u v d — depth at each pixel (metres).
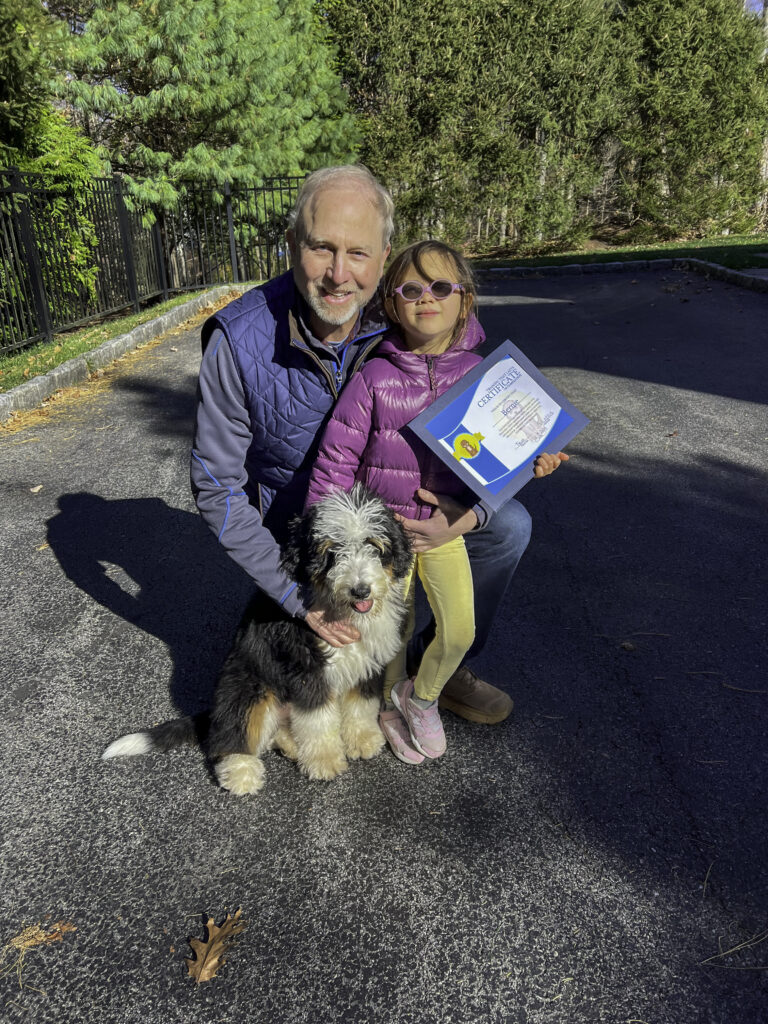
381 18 15.89
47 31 8.45
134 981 1.88
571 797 2.42
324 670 2.38
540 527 4.28
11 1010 1.81
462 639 2.37
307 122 14.52
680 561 3.87
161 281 12.01
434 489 2.35
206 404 2.25
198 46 11.91
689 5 16.42
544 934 1.97
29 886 2.15
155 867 2.20
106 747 2.69
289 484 2.49
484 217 17.80
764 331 8.54
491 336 8.95
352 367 2.29
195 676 3.07
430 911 2.04
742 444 5.38
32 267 7.96
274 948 1.95
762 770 2.52
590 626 3.34
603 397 6.49
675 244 16.95
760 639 3.22
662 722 2.75
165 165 12.50
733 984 1.84
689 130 17.03
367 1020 1.77
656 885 2.10
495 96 16.59
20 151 8.78
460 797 2.44
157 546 4.13
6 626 3.41
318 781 2.53
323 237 1.99
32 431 5.94
